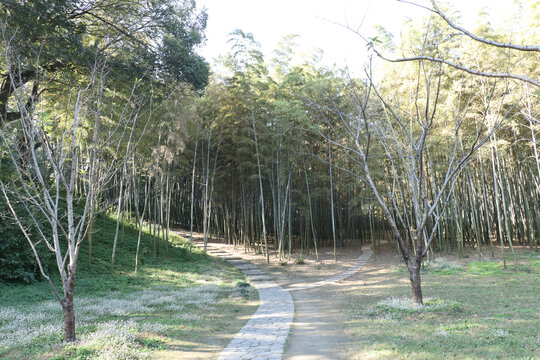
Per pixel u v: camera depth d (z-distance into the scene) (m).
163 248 20.00
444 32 11.51
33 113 7.10
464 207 20.78
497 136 17.52
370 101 12.82
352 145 18.61
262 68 19.91
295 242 28.00
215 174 23.98
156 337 6.73
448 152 16.47
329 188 23.11
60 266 6.36
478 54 12.12
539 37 12.05
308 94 17.81
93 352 5.62
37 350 5.75
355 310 9.75
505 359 4.96
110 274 14.11
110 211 23.53
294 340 7.17
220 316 9.32
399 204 21.03
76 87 11.60
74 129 7.00
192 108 17.72
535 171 18.88
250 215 26.22
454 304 8.83
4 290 10.02
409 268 9.65
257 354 6.11
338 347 6.45
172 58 13.39
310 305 11.39
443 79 14.98
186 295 11.93
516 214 20.47
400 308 8.98
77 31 11.41
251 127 21.06
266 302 11.87
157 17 13.30
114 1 12.56
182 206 33.38
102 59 10.88
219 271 18.17
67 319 6.24
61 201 17.22
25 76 11.35
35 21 9.90
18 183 10.97
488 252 18.97
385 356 5.52
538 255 17.14
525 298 9.70
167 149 18.05
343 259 21.48
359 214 23.05
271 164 21.89
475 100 14.80
